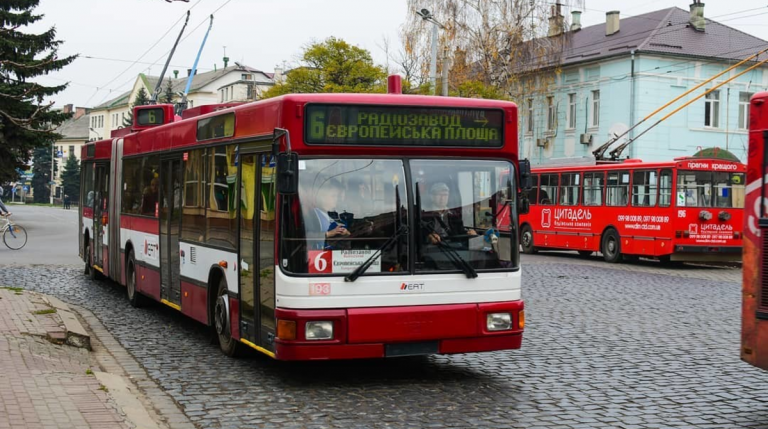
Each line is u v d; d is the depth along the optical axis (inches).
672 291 711.7
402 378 353.4
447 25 1658.5
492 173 345.7
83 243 773.3
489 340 337.1
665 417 290.4
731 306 605.9
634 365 383.2
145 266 542.3
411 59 1722.4
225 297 392.2
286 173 310.8
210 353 409.7
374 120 329.4
